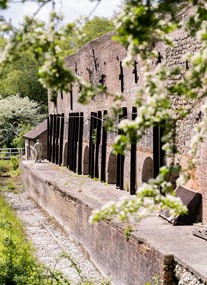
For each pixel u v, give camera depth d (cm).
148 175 2169
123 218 471
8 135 5966
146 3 436
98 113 2792
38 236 2309
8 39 428
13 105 6131
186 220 1516
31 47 441
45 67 446
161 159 1822
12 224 2341
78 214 2077
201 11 447
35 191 3238
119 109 479
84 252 1956
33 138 4422
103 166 2716
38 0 436
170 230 1451
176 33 1611
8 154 5606
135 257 1362
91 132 2928
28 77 6812
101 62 2802
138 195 479
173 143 507
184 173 515
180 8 470
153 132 1877
